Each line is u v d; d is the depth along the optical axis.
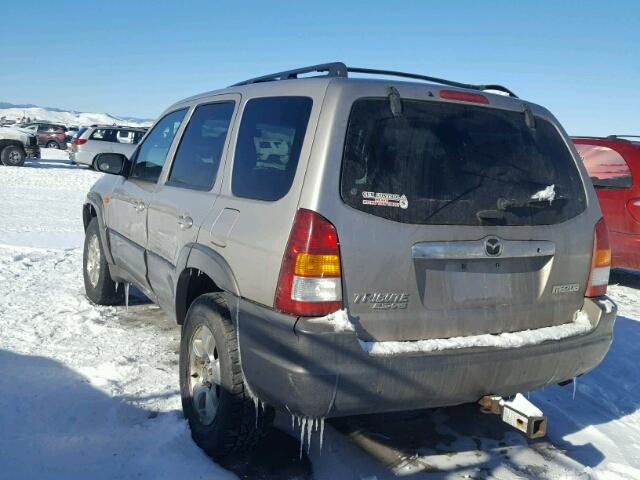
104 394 4.04
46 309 5.87
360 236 2.84
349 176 2.89
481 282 3.11
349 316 2.83
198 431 3.47
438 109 3.17
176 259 3.98
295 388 2.76
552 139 3.48
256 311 2.99
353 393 2.79
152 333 5.32
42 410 3.77
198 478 3.16
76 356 4.69
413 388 2.89
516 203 3.19
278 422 3.82
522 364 3.11
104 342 5.04
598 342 3.38
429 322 2.98
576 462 3.57
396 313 2.92
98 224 5.82
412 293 2.94
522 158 3.31
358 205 2.87
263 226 3.04
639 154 7.63
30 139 25.23
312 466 3.38
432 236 2.96
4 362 4.47
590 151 8.18
